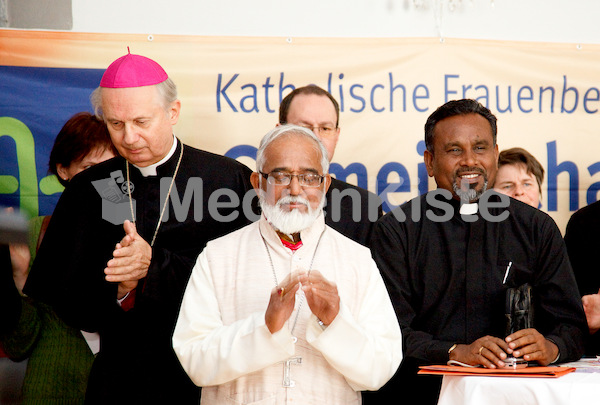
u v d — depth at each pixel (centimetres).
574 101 586
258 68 569
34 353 521
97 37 557
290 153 348
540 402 316
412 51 576
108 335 439
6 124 550
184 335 345
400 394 435
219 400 346
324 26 573
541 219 417
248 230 375
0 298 525
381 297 363
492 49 580
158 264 421
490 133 427
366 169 576
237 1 569
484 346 353
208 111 566
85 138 550
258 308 348
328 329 324
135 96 429
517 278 413
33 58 553
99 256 456
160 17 563
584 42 586
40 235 546
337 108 518
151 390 424
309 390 337
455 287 418
